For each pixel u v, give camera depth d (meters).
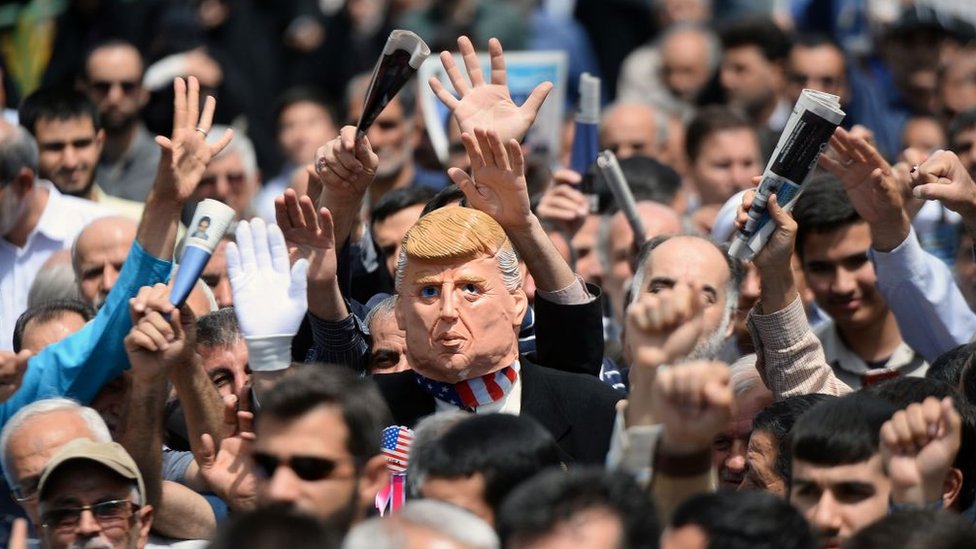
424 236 17.05
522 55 28.67
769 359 18.73
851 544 13.98
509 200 17.56
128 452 17.08
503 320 17.11
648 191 26.42
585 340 17.98
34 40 40.03
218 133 30.98
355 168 17.86
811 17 43.12
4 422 18.31
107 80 31.52
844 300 22.38
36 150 25.89
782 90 37.22
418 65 17.34
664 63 38.88
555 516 12.97
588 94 25.33
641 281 19.06
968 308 21.27
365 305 20.69
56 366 18.27
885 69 39.06
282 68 42.53
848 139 20.03
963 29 37.50
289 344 16.70
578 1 44.44
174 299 16.72
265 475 14.72
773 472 17.36
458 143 28.73
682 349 13.88
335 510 14.59
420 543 12.32
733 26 36.72
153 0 39.41
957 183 19.59
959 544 13.76
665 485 13.85
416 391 17.47
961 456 16.50
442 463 14.43
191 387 17.30
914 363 22.55
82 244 22.92
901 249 20.64
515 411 17.27
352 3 43.19
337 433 14.62
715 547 13.34
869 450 15.58
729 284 18.89
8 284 25.89
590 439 17.30
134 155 31.77
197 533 17.97
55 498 16.38
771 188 17.97
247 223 17.05
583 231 26.03
